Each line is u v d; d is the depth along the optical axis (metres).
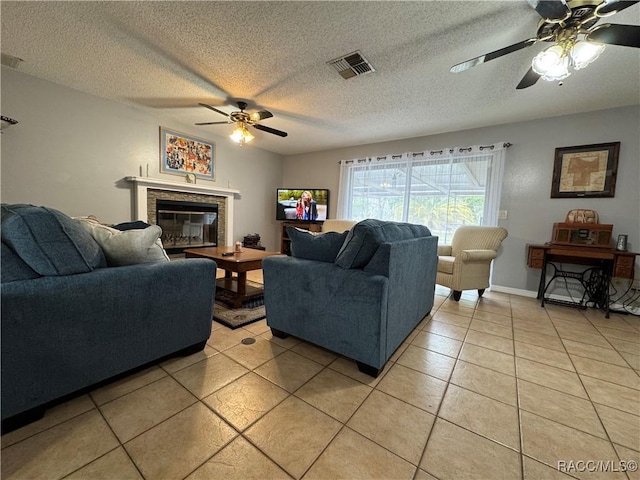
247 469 0.98
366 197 4.80
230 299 2.81
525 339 2.16
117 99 3.29
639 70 2.23
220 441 1.09
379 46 2.08
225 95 3.02
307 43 2.07
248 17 1.81
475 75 2.43
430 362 1.78
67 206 3.08
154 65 2.47
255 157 5.35
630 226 2.91
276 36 2.00
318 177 5.46
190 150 4.26
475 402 1.39
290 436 1.13
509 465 1.03
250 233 5.38
